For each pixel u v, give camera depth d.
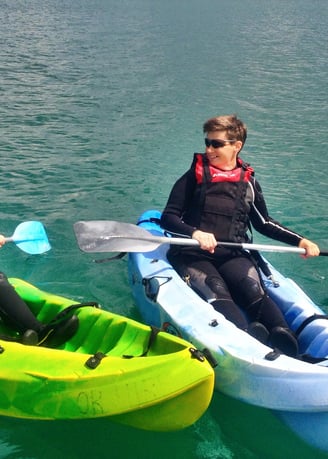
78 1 32.50
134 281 4.11
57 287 4.57
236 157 3.86
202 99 11.22
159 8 30.77
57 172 6.88
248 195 3.79
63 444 3.04
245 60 16.11
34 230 4.11
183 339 3.33
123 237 3.76
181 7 32.16
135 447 3.04
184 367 2.85
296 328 3.54
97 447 3.03
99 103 10.35
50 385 2.97
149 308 3.80
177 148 8.03
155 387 2.86
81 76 12.54
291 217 6.00
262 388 2.99
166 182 6.78
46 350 3.09
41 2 30.44
